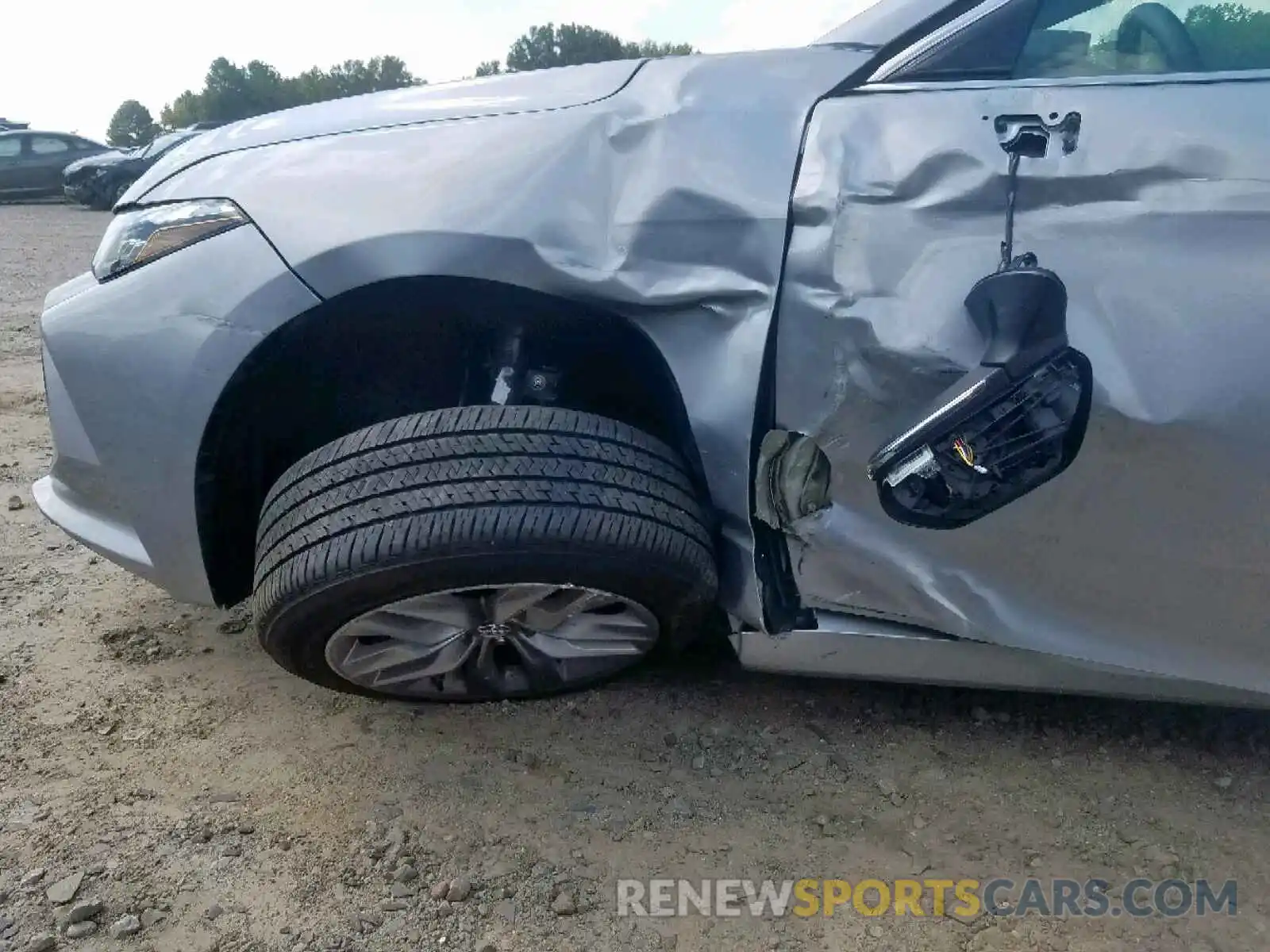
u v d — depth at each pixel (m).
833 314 1.68
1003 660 1.87
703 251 1.74
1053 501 1.68
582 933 1.67
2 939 1.63
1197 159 1.57
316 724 2.20
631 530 1.74
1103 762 2.09
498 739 2.15
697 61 1.87
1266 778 2.04
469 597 1.90
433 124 1.90
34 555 3.04
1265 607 1.69
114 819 1.90
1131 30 1.84
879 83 1.76
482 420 1.78
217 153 2.03
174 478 1.90
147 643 2.52
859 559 1.81
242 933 1.66
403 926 1.68
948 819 1.93
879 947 1.64
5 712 2.23
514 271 1.77
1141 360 1.58
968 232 1.63
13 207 19.61
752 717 2.22
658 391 2.00
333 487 1.77
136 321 1.87
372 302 1.86
